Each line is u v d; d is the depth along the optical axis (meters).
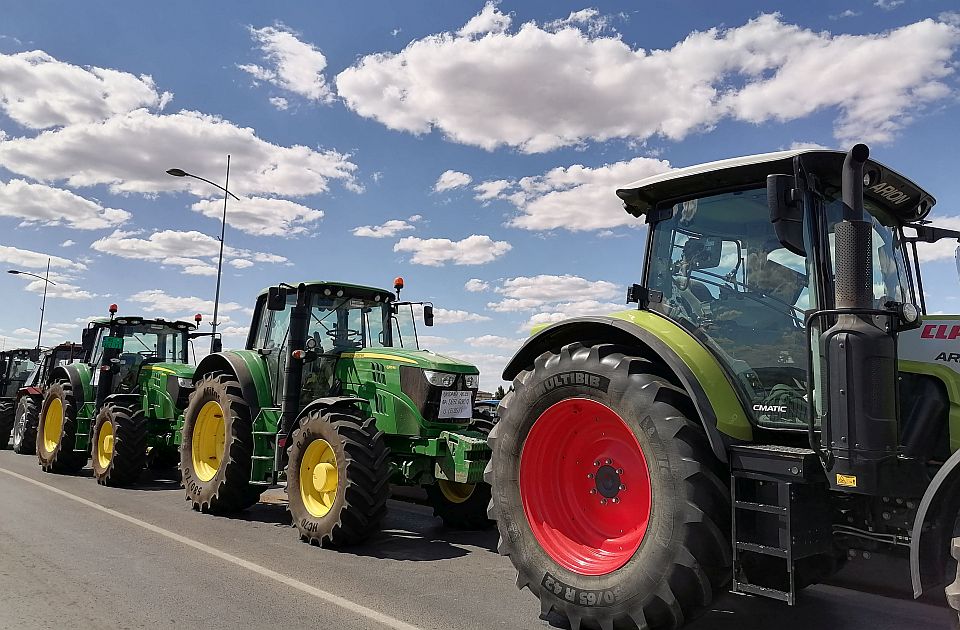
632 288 4.21
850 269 3.10
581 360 3.84
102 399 10.16
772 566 3.27
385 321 7.73
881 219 4.13
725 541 3.24
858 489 2.96
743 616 4.07
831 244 3.47
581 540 3.88
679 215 4.15
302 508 6.06
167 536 6.03
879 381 3.00
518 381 4.27
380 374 6.62
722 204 3.95
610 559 3.67
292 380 6.77
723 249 3.89
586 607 3.57
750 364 3.65
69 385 11.04
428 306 7.53
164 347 11.64
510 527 4.03
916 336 3.39
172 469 11.48
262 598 4.25
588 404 3.84
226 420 7.23
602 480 3.92
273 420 7.03
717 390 3.52
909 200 4.10
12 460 12.55
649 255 4.25
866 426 2.96
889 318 3.16
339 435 5.83
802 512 3.12
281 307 6.98
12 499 7.91
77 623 3.72
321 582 4.66
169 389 9.65
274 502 8.16
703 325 3.88
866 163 3.55
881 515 3.23
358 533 5.69
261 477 6.89
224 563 5.11
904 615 4.10
